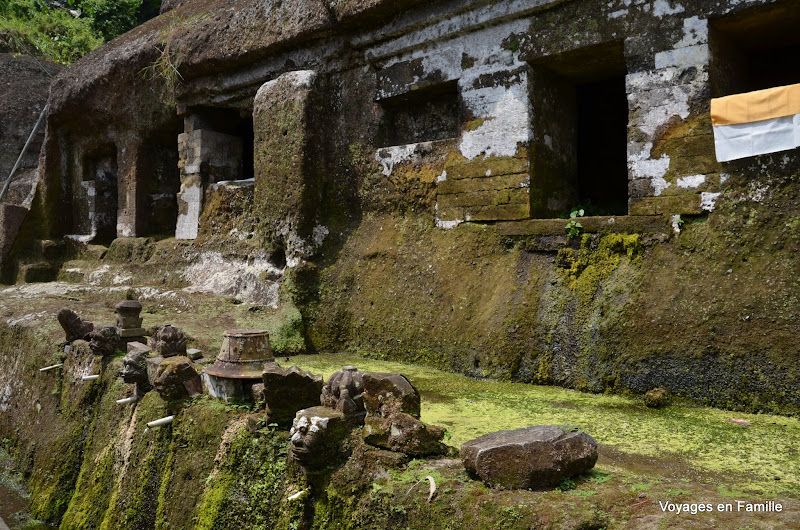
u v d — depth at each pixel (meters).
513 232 5.71
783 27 4.94
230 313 6.98
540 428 2.99
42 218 11.55
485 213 5.92
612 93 6.90
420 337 6.04
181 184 9.30
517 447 2.75
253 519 3.52
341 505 3.11
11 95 14.12
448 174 6.21
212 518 3.68
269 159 7.38
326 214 7.27
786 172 4.42
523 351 5.24
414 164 6.53
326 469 3.27
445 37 6.23
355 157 7.08
